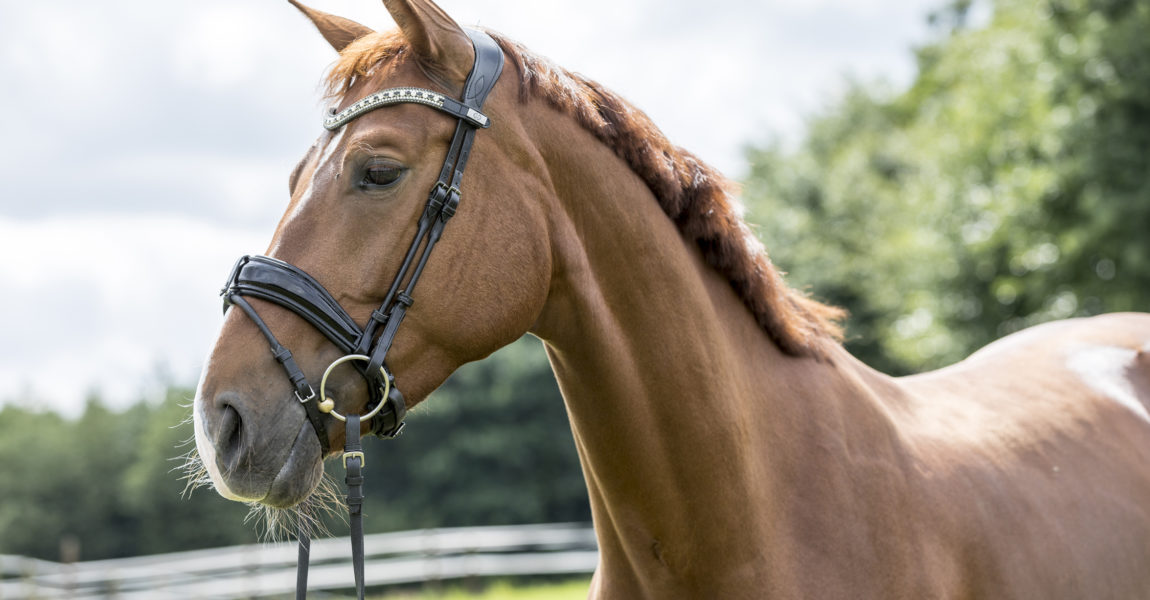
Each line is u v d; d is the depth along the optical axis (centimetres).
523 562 1706
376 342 194
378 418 199
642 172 224
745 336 235
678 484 218
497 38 222
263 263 192
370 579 1367
